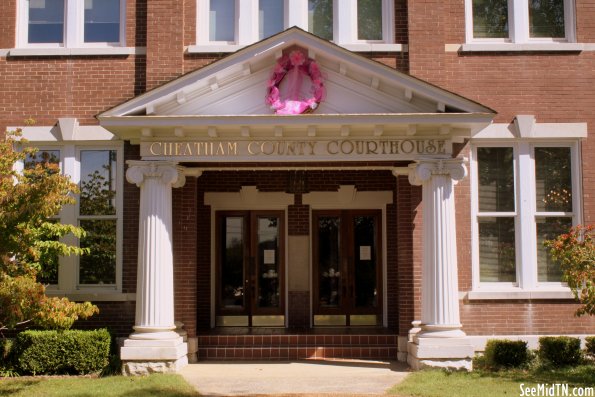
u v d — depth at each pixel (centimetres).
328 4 1473
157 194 1277
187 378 1193
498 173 1441
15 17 1460
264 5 1475
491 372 1209
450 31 1452
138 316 1260
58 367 1243
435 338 1236
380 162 1395
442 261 1257
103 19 1480
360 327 1623
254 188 1662
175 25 1427
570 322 1394
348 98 1289
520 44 1439
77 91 1437
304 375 1220
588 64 1444
